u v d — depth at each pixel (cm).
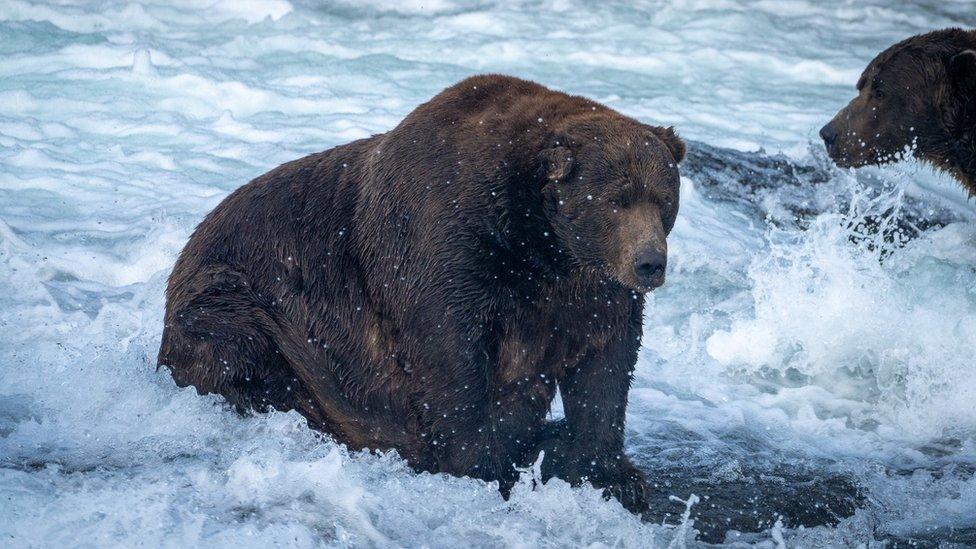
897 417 1339
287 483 916
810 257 1602
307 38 2955
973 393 1336
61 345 1202
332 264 1073
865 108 1794
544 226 973
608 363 1031
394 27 3322
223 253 1111
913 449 1246
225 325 1072
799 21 3894
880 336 1477
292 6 3328
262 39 2898
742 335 1484
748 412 1310
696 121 2553
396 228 1011
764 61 3238
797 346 1485
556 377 1049
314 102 2409
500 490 1020
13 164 1897
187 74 2464
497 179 975
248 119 2288
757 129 2523
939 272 1595
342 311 1069
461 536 904
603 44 3269
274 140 2134
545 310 1002
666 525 1005
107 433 1034
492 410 1020
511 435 1079
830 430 1280
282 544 816
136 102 2319
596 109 1034
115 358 1163
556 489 984
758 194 2006
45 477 902
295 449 1045
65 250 1528
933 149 1775
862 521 1040
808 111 2730
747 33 3606
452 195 980
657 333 1493
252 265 1102
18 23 2831
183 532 815
